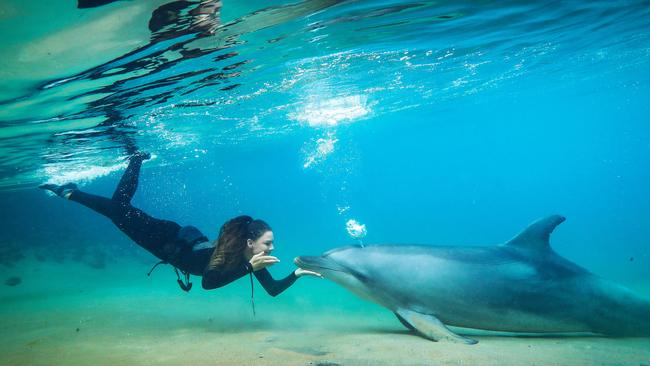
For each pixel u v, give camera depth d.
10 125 11.71
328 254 7.60
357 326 7.99
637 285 13.75
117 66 8.05
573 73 22.45
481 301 6.53
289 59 10.49
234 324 8.27
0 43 6.15
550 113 45.19
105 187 48.38
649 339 6.43
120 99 10.73
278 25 7.66
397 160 93.06
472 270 6.67
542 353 5.23
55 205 48.78
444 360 4.84
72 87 8.92
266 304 11.57
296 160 57.38
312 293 13.90
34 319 9.22
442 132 50.94
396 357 4.98
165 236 6.53
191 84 10.77
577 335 6.75
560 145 106.06
